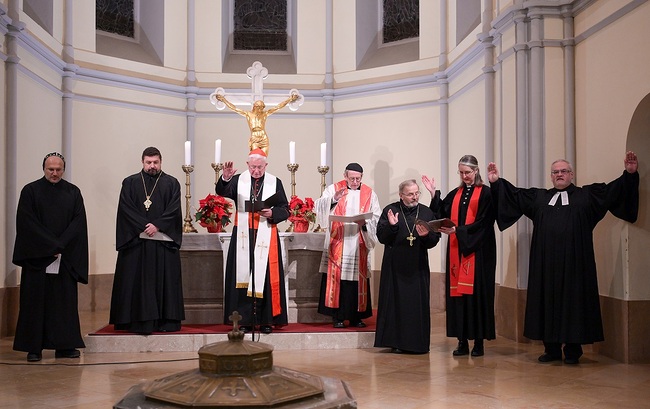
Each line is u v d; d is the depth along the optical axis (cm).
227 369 173
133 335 642
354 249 693
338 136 1061
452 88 948
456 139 932
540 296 591
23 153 786
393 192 1008
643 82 559
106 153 965
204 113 1054
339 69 1067
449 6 963
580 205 585
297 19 1078
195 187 1044
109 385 501
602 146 624
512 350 651
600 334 576
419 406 438
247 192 666
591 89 644
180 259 686
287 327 699
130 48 1016
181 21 1055
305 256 738
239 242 660
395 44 1055
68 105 915
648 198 587
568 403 446
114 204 973
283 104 788
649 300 586
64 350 612
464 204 634
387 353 636
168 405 167
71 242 611
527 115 691
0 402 450
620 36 592
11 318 748
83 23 956
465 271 618
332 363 586
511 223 619
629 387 494
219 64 1065
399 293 633
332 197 714
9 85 742
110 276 966
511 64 718
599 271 632
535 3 678
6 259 741
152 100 1016
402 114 1006
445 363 586
